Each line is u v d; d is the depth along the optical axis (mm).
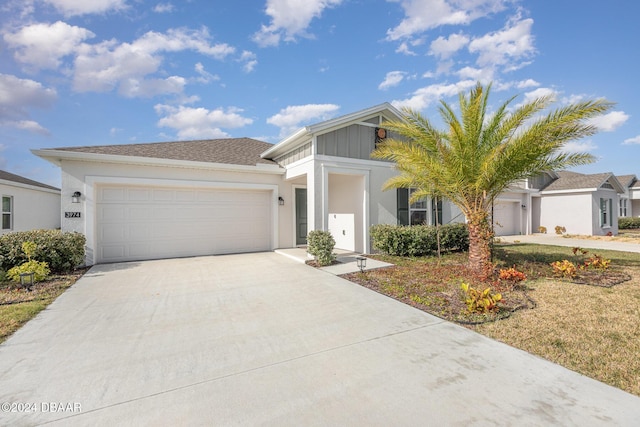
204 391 2762
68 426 2297
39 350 3545
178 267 8492
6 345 3670
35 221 16344
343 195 11883
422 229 10367
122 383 2883
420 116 7410
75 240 7766
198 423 2338
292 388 2809
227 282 6828
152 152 10469
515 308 4848
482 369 3131
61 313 4797
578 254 10500
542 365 3201
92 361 3301
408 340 3846
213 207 10789
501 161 6637
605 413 2436
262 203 11742
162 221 9961
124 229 9414
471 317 4547
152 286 6469
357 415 2430
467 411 2471
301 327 4285
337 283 6734
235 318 4629
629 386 2811
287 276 7398
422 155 7426
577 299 5324
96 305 5203
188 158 10688
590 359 3311
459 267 8094
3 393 2713
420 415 2426
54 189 18562
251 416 2420
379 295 5840
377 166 10945
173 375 3031
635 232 21719
